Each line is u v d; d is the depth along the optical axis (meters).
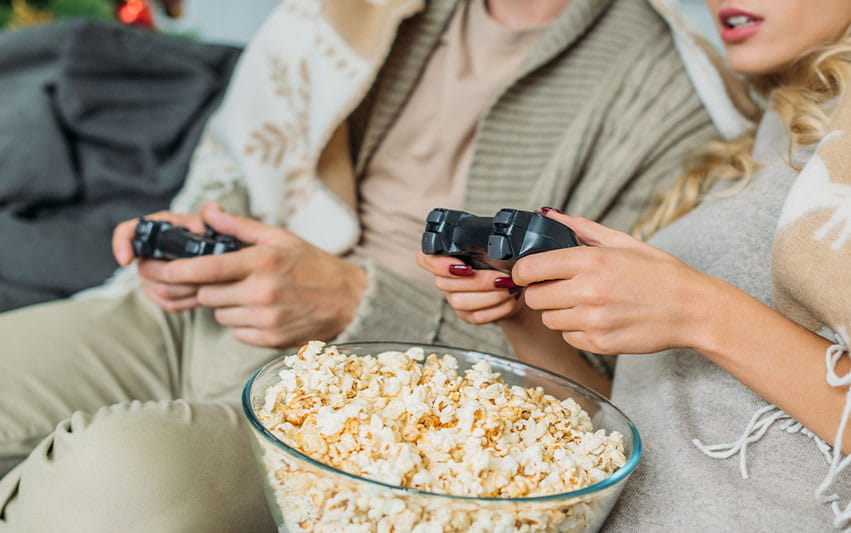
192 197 1.26
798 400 0.59
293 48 1.19
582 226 0.66
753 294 0.70
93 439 0.66
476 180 1.10
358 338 0.96
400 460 0.50
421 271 1.11
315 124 1.14
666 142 1.06
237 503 0.69
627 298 0.58
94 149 1.61
